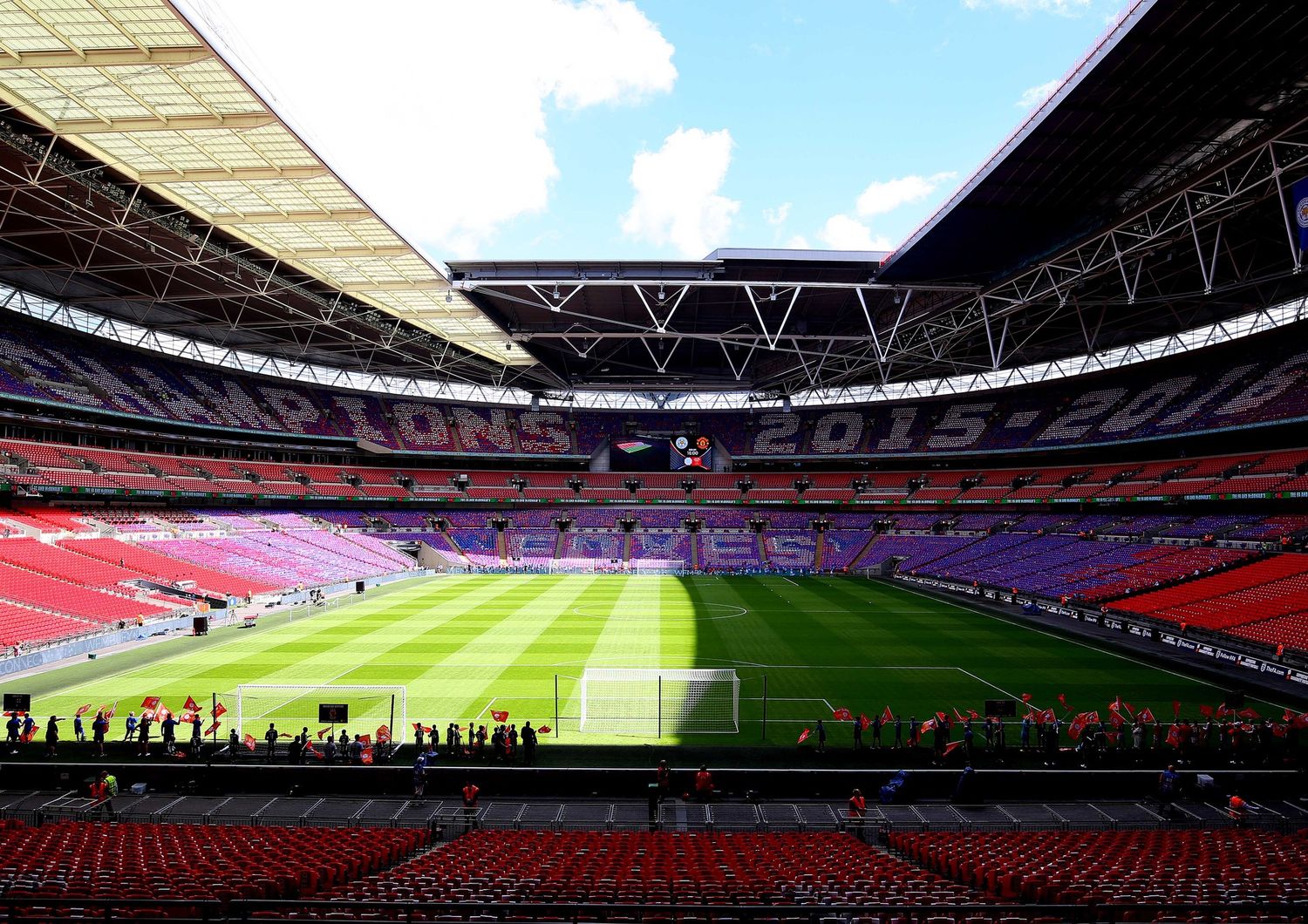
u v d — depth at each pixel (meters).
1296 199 33.53
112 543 55.25
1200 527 61.25
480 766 24.16
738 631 48.34
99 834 17.00
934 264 52.47
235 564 61.41
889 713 26.86
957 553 77.62
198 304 65.19
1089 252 47.28
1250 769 24.19
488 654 41.00
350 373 93.81
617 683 34.88
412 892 12.30
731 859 15.49
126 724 28.72
